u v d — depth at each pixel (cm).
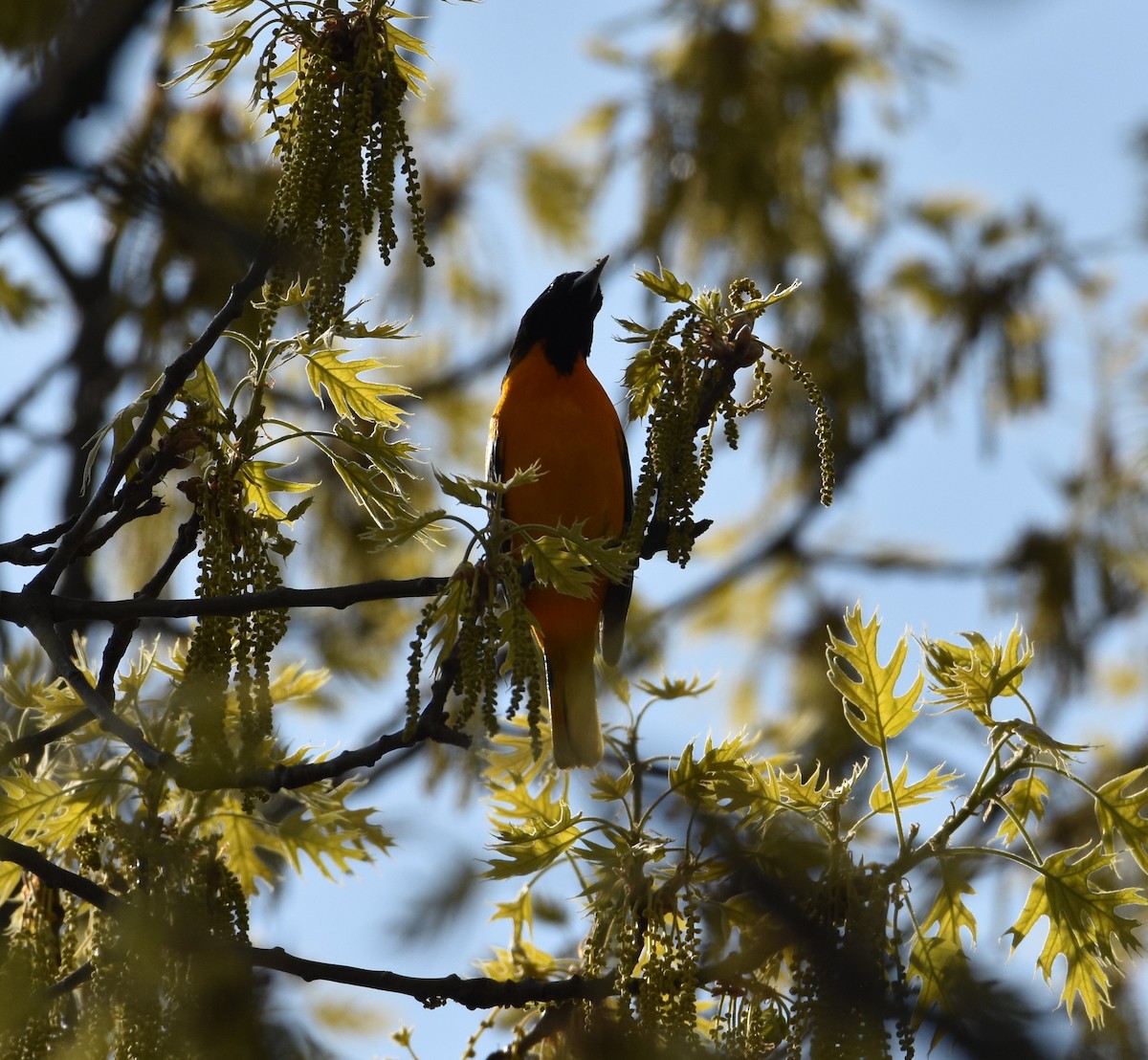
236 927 562
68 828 641
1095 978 584
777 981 568
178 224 441
